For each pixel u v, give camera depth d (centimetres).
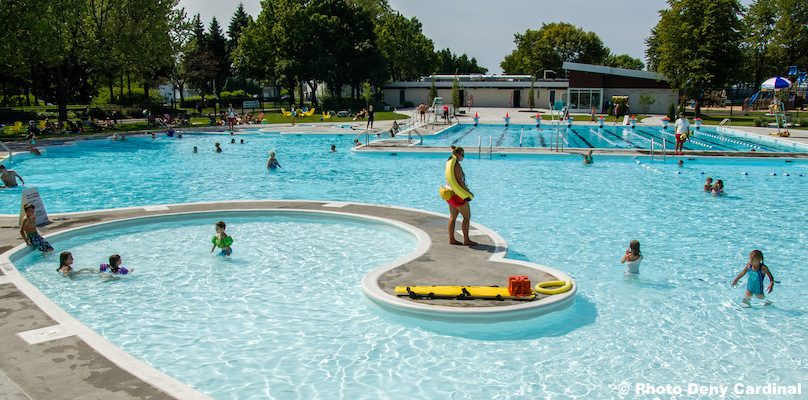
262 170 2361
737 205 1658
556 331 801
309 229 1338
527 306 816
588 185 1989
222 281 995
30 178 2152
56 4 3625
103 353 648
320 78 6600
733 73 5191
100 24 4025
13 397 550
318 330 798
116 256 1010
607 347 753
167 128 3878
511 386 654
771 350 748
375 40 7056
